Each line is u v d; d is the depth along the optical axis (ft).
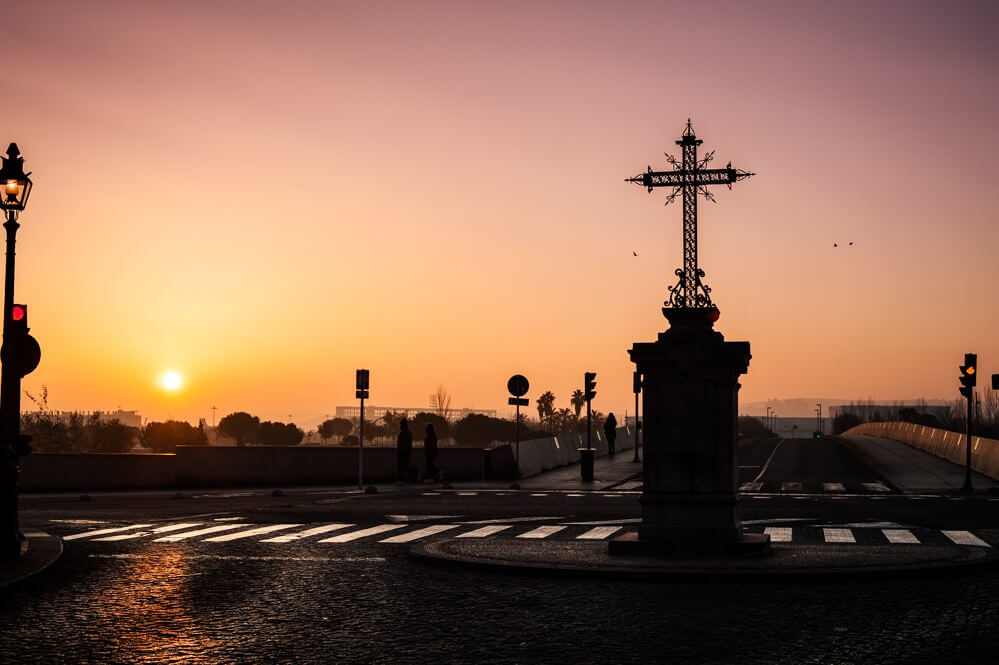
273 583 44.98
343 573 47.75
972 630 34.37
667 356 50.70
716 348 50.42
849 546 53.11
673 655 31.07
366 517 75.97
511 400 123.65
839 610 37.81
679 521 50.08
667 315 51.55
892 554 49.57
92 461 110.63
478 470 126.52
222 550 56.44
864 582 43.86
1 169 53.21
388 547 57.67
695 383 50.67
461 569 48.34
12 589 43.34
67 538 62.54
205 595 42.01
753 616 36.78
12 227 53.42
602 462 161.58
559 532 64.90
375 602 40.19
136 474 112.47
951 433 154.10
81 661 30.78
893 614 37.06
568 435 160.25
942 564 46.09
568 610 38.19
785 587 42.75
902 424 214.69
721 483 49.88
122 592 42.73
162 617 37.37
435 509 82.79
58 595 42.04
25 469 108.06
